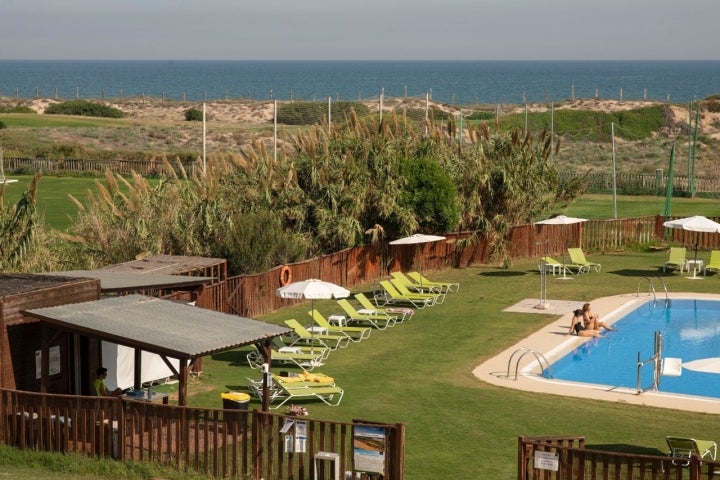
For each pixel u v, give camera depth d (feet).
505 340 86.89
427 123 140.15
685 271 125.39
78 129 310.65
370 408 63.87
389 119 140.97
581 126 293.23
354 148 123.85
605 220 140.67
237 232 105.40
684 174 222.89
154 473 48.73
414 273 109.50
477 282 118.32
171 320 58.49
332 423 46.70
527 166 133.90
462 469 51.11
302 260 110.42
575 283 117.08
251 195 116.57
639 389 68.85
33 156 263.49
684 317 101.45
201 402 65.31
